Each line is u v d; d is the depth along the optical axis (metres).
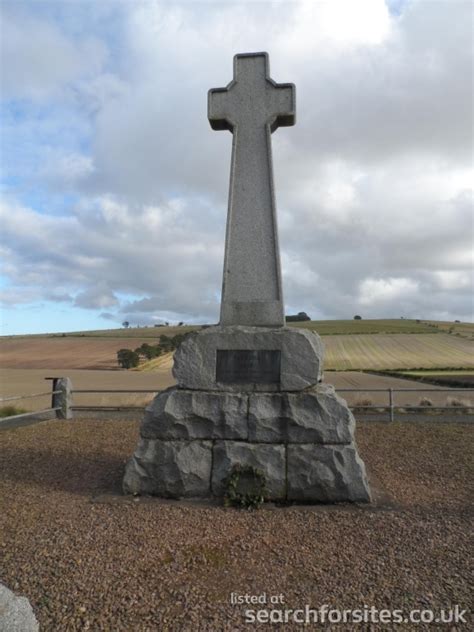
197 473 5.09
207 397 5.23
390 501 5.02
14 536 4.08
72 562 3.57
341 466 4.96
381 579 3.33
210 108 6.16
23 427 9.99
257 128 6.06
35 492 5.40
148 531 4.18
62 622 2.82
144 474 5.19
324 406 5.08
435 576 3.36
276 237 5.81
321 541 3.98
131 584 3.26
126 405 14.37
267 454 5.04
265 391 5.23
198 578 3.35
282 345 5.26
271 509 4.77
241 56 6.19
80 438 8.72
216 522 4.40
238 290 5.76
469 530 4.19
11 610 2.30
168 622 2.83
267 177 5.95
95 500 5.04
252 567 3.52
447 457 7.11
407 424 10.23
